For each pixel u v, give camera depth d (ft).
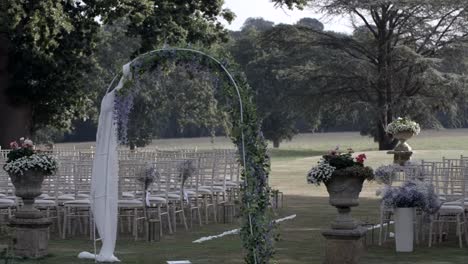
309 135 287.48
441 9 151.53
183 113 171.42
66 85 78.48
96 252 34.19
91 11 74.33
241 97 29.37
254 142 28.81
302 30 160.97
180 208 44.29
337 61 155.22
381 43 154.10
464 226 37.68
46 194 40.52
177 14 77.05
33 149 33.65
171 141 241.55
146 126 166.09
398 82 153.17
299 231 40.96
